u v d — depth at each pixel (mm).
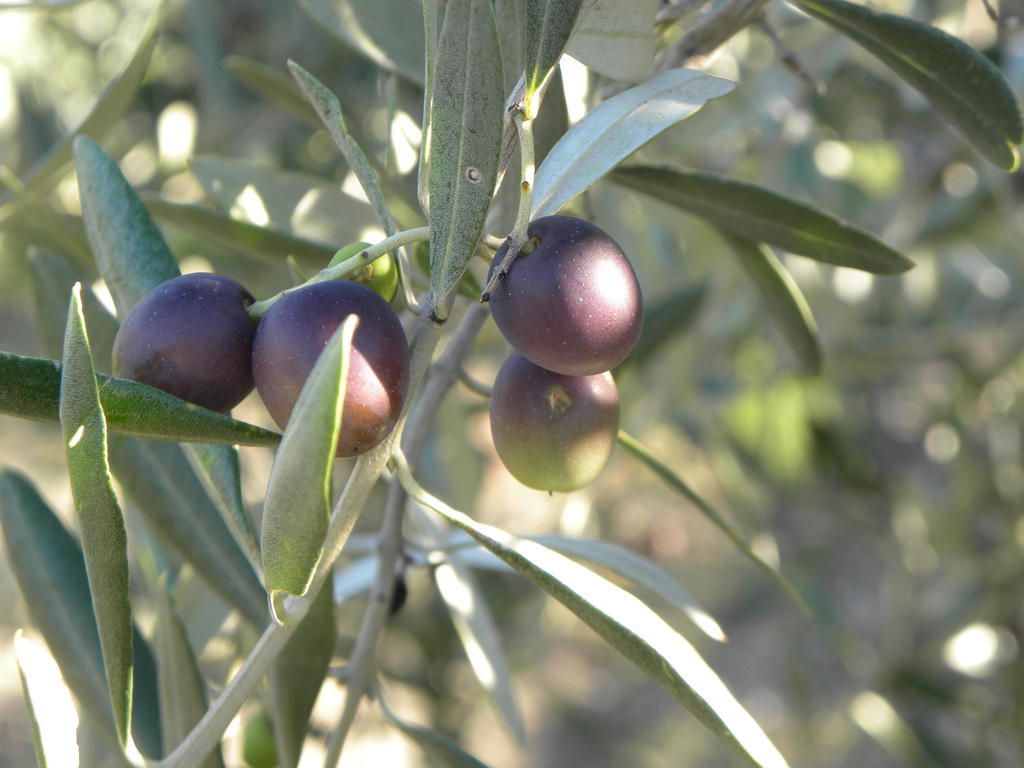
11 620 863
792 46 577
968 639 628
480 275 321
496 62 231
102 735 306
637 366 411
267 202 339
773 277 336
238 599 307
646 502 846
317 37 663
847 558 826
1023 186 544
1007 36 505
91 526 240
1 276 704
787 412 674
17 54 673
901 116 570
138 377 239
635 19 271
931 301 677
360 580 375
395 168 332
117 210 280
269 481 225
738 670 1017
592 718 1028
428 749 315
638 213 584
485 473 648
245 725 354
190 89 705
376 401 231
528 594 690
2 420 994
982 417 661
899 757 612
